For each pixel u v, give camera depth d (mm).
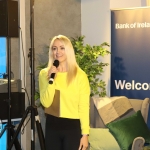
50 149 2521
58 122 2502
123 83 3881
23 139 3912
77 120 2521
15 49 3826
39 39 4051
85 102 2514
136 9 3777
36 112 2943
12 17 3043
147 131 3211
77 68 2559
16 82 3459
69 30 4367
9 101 3029
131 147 3016
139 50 3791
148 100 3486
